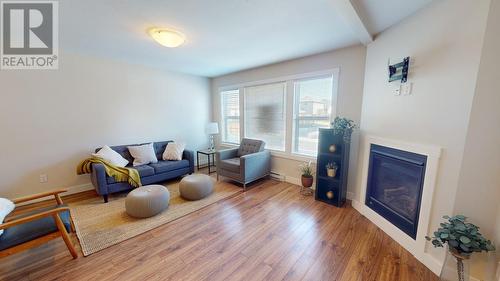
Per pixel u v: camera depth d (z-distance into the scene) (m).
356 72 2.82
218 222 2.41
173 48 2.92
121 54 3.22
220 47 2.88
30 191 2.95
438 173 1.62
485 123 1.35
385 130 2.25
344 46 2.85
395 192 2.16
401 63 1.96
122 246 1.97
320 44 2.77
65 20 2.06
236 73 4.53
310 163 3.46
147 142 4.12
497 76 1.29
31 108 2.88
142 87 3.96
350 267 1.70
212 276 1.61
